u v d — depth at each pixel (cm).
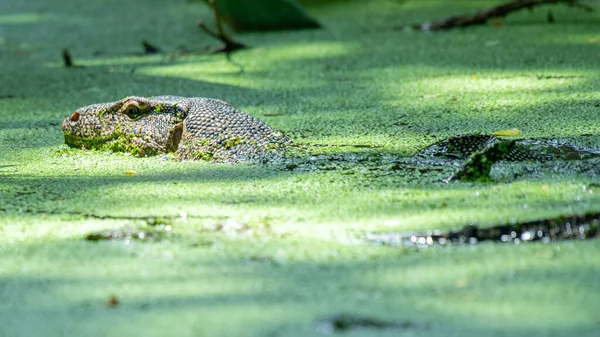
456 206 718
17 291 588
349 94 1192
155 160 903
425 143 936
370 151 909
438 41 1552
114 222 716
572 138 914
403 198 749
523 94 1133
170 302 556
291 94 1210
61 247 670
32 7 2359
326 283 578
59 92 1294
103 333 513
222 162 885
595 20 1661
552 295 541
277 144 907
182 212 733
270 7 1739
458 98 1135
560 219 659
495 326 503
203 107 921
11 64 1541
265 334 502
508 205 709
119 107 938
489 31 1617
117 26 1930
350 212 720
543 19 1705
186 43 1678
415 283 571
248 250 649
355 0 2042
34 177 858
